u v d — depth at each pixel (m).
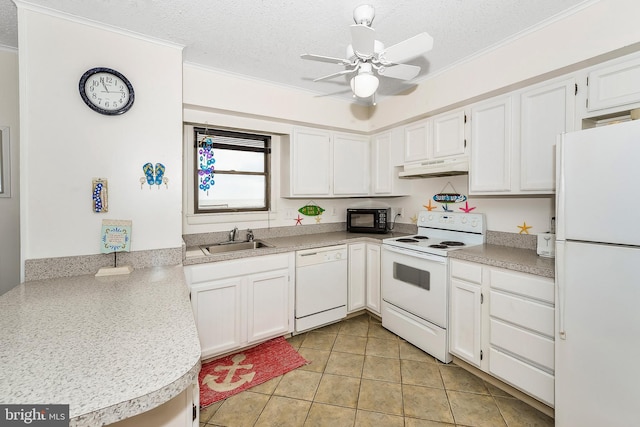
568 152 1.38
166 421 0.81
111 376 0.70
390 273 2.67
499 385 1.92
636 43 1.41
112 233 1.75
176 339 0.90
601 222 1.27
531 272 1.65
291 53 2.11
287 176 2.98
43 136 1.59
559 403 1.45
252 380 2.00
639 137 1.15
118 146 1.78
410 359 2.26
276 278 2.47
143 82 1.85
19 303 1.21
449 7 1.59
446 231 2.77
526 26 1.79
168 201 1.94
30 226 1.57
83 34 1.67
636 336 1.18
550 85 1.83
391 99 2.97
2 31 1.74
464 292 2.05
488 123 2.21
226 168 2.87
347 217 3.51
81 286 1.45
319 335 2.67
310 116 2.89
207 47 2.01
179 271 1.77
